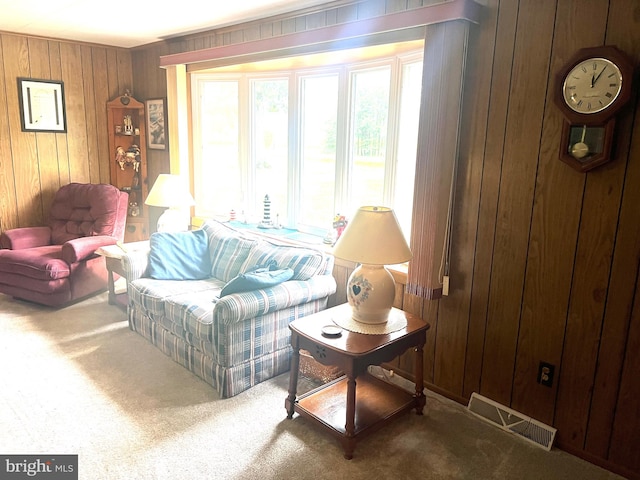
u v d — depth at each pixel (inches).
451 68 90.4
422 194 97.9
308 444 87.7
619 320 79.1
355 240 88.7
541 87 83.4
